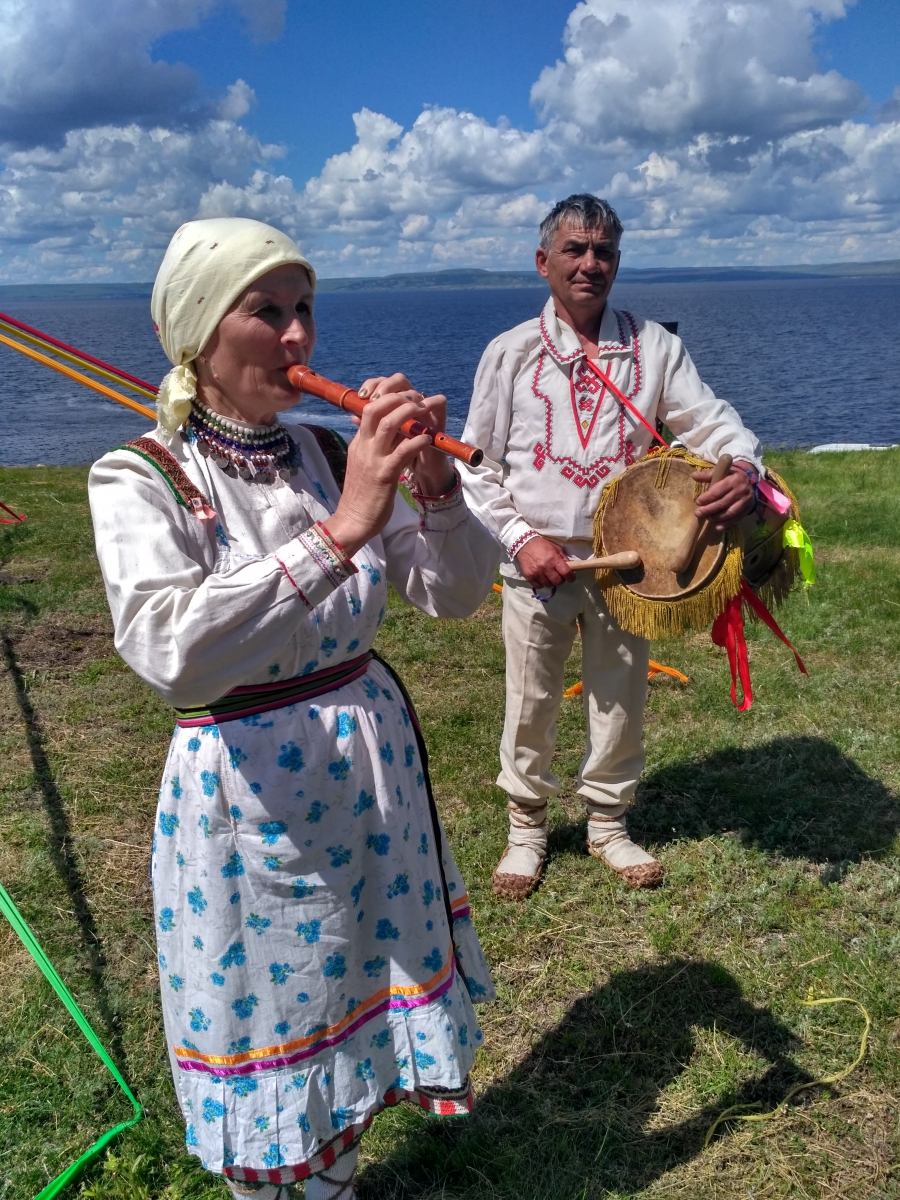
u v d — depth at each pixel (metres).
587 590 3.25
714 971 3.02
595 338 3.17
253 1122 1.75
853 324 123.25
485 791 4.13
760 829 3.79
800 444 30.52
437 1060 1.88
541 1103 2.59
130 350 78.38
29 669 5.47
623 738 3.43
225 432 1.73
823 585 6.68
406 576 2.00
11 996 2.99
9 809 4.04
